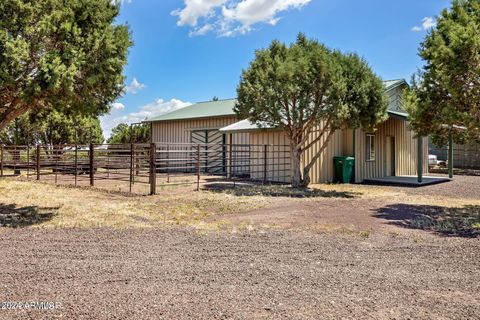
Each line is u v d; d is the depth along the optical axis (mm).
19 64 6320
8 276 3924
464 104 7883
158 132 24797
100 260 4543
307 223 7004
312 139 14688
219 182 15062
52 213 7930
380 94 12062
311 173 14750
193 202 9641
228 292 3523
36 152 17125
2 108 7879
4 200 9867
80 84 7355
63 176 17953
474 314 3070
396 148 18781
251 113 12234
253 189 12594
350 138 16141
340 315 3033
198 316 2996
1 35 6090
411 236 6008
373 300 3352
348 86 11883
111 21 7957
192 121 22562
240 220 7277
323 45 12227
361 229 6508
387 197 11070
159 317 2967
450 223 7109
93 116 8422
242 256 4773
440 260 4648
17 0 6270
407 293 3533
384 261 4590
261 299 3361
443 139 11281
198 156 12500
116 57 7719
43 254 4781
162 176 17172
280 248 5188
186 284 3736
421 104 8797
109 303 3238
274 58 12203
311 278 3941
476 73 7125
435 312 3105
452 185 14922
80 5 7215
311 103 12047
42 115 9695
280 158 15273
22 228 6418
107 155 15836
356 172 15930
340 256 4805
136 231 6230
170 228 6488
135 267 4277
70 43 6965
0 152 18047
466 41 6922
